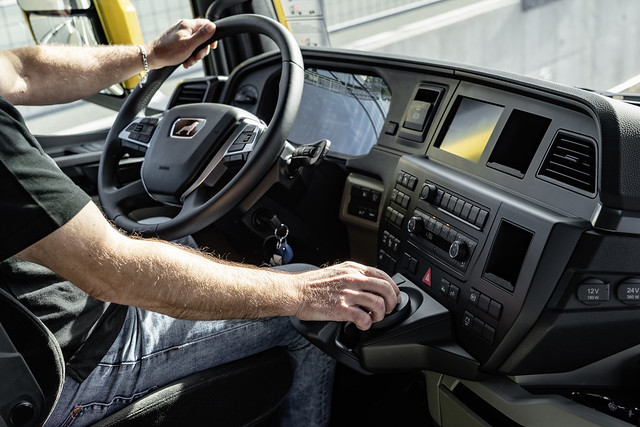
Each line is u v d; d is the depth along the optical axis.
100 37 2.44
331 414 1.50
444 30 3.96
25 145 0.74
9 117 0.74
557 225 0.94
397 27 5.05
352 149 1.57
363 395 1.55
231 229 1.42
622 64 1.58
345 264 1.03
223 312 0.91
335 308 0.97
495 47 2.82
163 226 1.29
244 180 1.25
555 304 0.96
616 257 0.94
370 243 1.56
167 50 1.41
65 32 2.52
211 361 1.08
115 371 0.98
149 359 1.01
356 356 1.10
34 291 0.90
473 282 1.08
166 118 1.42
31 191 0.73
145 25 4.20
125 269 0.82
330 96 1.64
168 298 0.86
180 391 1.02
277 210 1.46
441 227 1.16
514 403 1.04
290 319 1.14
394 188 1.32
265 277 0.96
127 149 1.50
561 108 1.07
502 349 1.02
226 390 1.07
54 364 0.83
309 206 1.50
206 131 1.33
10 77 1.25
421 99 1.39
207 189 1.32
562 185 1.02
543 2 2.12
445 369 1.10
